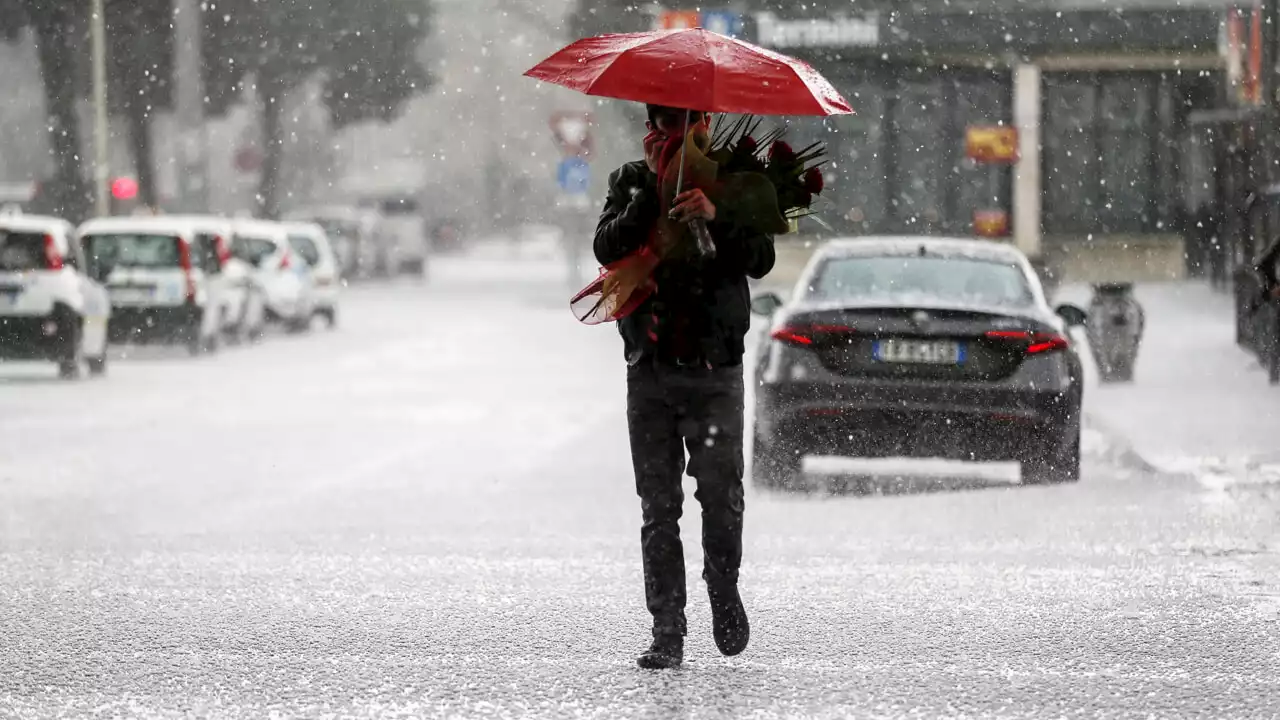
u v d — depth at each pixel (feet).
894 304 91.30
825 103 48.98
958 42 338.54
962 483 97.04
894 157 338.13
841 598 62.54
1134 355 159.94
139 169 414.00
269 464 105.29
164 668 51.70
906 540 75.87
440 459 107.76
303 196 645.10
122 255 212.84
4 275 172.35
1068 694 48.39
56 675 50.90
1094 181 348.18
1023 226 342.64
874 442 91.30
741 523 50.78
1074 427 92.48
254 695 48.29
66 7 393.91
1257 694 48.39
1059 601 61.87
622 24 396.78
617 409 140.56
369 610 60.64
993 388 90.58
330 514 84.69
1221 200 328.29
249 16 463.83
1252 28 294.87
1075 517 82.17
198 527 80.43
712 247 48.19
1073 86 346.33
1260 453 105.70
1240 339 183.01
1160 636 56.03
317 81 532.73
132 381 172.65
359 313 317.42
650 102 48.06
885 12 336.49
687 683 49.42
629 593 63.77
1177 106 347.77
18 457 108.88
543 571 68.39
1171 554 71.67
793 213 50.26
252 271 240.94
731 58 48.78
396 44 485.56
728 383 50.06
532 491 92.99
